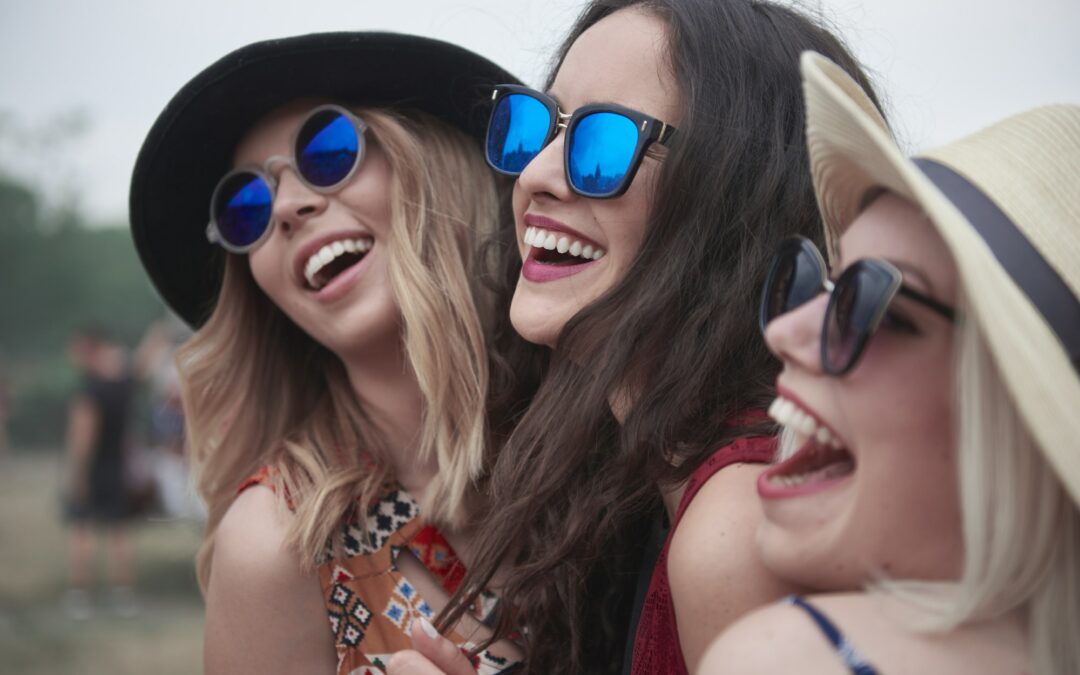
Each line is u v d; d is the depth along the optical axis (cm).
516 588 148
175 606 739
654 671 125
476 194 185
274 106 178
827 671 83
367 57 176
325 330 173
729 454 121
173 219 196
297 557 154
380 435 172
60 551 980
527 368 172
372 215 171
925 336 87
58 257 3416
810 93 96
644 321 136
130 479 779
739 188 139
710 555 110
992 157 94
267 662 156
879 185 95
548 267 148
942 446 86
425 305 165
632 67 141
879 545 89
